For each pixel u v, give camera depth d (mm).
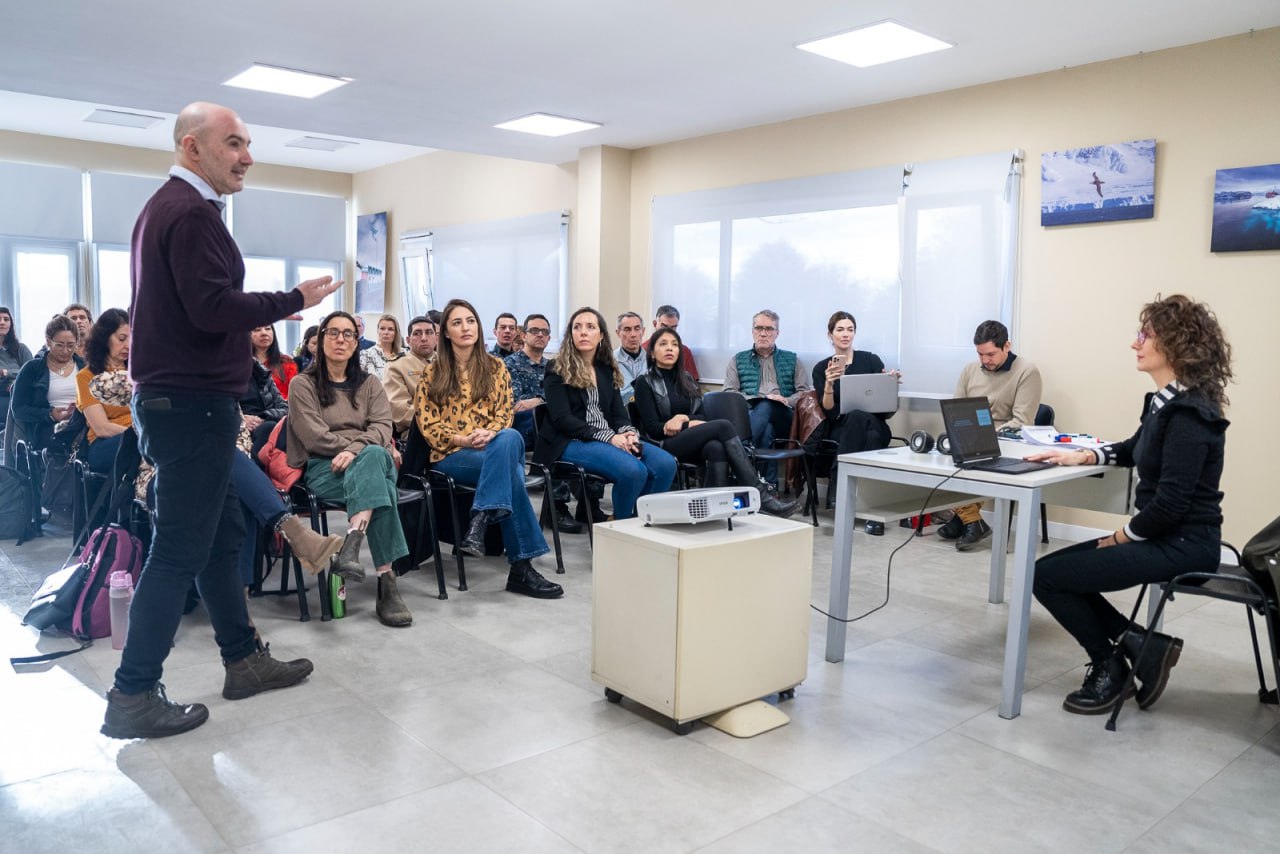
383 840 1842
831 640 2945
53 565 4023
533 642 3076
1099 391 4707
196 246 2070
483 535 3475
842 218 5762
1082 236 4727
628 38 4445
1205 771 2215
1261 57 4109
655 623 2354
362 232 10477
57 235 8906
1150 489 2508
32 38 4605
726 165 6496
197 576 2436
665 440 4680
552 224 7926
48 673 2727
